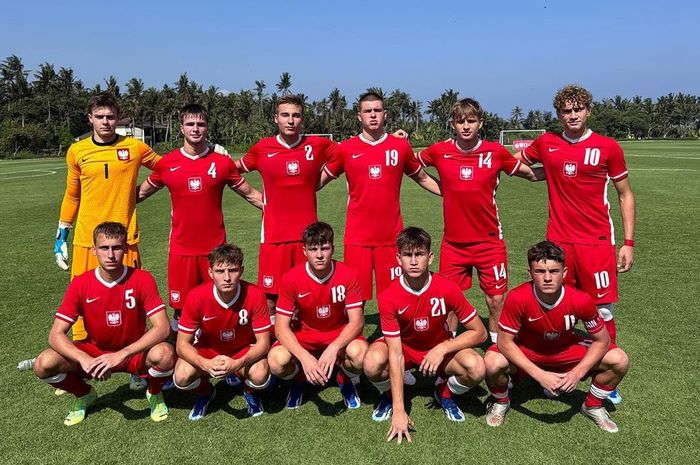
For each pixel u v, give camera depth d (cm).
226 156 406
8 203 1345
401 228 416
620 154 364
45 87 7438
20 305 537
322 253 326
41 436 306
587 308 303
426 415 330
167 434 309
